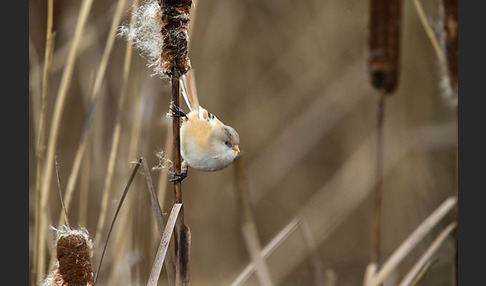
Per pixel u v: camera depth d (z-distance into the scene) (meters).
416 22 7.39
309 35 7.54
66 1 7.18
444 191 7.34
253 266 7.03
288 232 7.05
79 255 6.80
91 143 7.10
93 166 7.10
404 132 7.42
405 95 7.42
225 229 7.45
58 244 6.80
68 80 6.98
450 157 7.35
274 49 7.55
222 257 7.44
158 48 6.82
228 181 7.48
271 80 7.55
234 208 7.46
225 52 7.50
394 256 7.00
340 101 7.54
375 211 7.02
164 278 7.21
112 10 7.16
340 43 7.53
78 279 6.80
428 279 7.22
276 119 7.56
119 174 7.08
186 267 6.83
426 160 7.37
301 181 7.91
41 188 6.95
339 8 7.52
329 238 7.52
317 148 7.60
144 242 7.06
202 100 7.48
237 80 7.54
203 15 7.49
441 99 7.38
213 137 6.93
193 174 7.46
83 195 7.07
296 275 7.45
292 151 7.55
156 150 7.17
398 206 7.40
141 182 7.07
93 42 7.16
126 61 6.97
